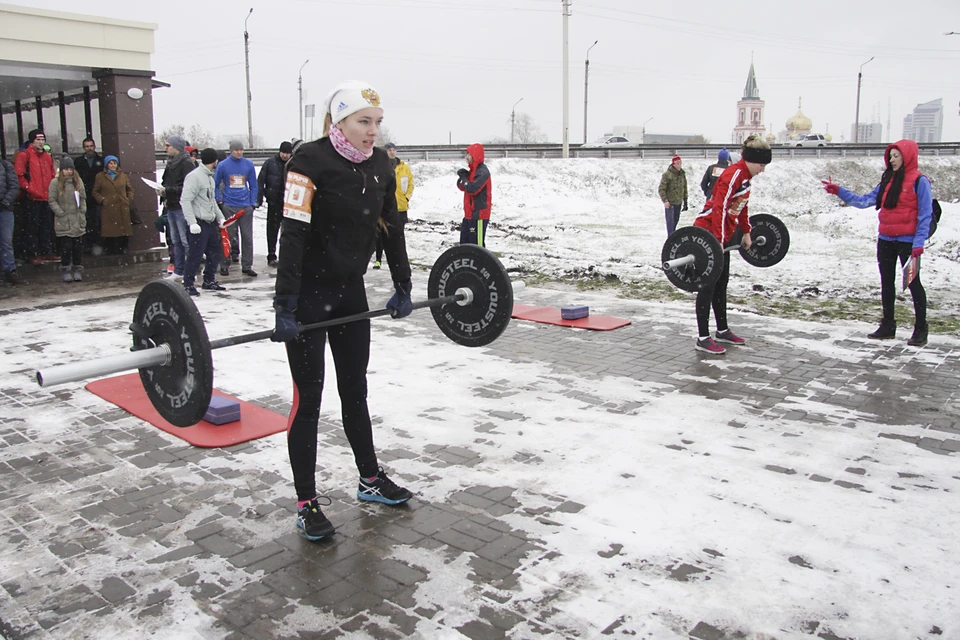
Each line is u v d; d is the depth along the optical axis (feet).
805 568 9.58
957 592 9.04
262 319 24.70
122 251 37.40
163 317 9.20
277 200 36.09
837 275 35.65
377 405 16.22
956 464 13.00
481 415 15.58
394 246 11.23
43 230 35.35
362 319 10.91
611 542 10.27
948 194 117.39
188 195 27.50
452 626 8.33
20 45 32.65
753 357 20.33
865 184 114.93
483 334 12.46
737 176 19.71
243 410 15.84
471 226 31.19
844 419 15.31
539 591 9.04
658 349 21.27
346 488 12.14
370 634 8.19
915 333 21.59
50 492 11.97
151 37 36.83
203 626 8.38
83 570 9.61
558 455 13.41
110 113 36.17
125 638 8.16
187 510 11.34
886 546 10.15
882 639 8.10
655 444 13.93
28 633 8.25
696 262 20.12
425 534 10.54
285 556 9.95
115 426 14.97
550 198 84.79
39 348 20.83
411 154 110.22
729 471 12.69
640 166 103.40
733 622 8.40
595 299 29.81
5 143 46.01
